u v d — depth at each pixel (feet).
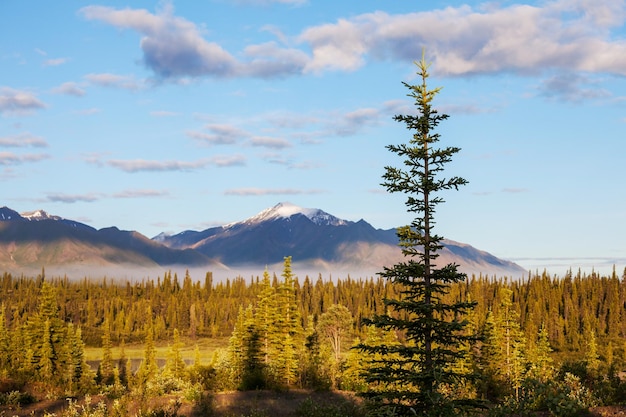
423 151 62.69
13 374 146.51
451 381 62.13
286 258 225.56
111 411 73.67
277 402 118.11
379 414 60.29
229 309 588.50
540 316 414.82
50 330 237.66
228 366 201.67
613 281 504.84
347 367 170.09
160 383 133.80
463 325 60.80
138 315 588.50
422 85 65.72
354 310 528.63
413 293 63.98
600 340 400.26
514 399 74.08
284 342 212.43
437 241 62.28
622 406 73.00
